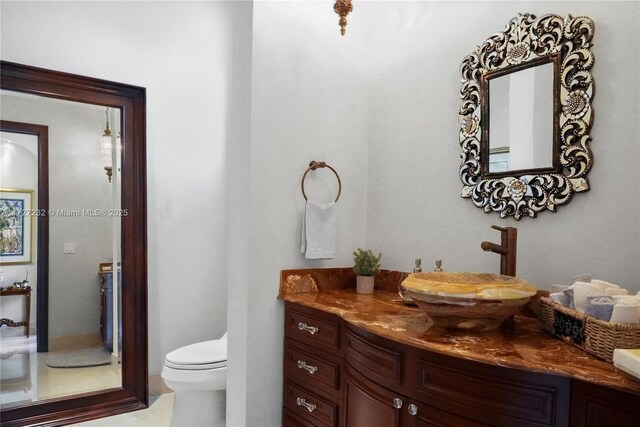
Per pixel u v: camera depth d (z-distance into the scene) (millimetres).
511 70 1605
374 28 2223
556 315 1213
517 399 1007
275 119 1915
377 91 2203
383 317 1482
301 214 2004
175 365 2188
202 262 3064
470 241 1764
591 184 1389
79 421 2461
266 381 1899
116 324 2691
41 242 2492
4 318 2391
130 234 2742
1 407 2346
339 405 1622
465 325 1278
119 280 2709
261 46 1870
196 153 3047
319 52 2066
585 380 898
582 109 1401
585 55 1396
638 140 1287
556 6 1495
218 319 3139
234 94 1966
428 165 1938
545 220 1517
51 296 2516
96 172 2646
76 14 2555
